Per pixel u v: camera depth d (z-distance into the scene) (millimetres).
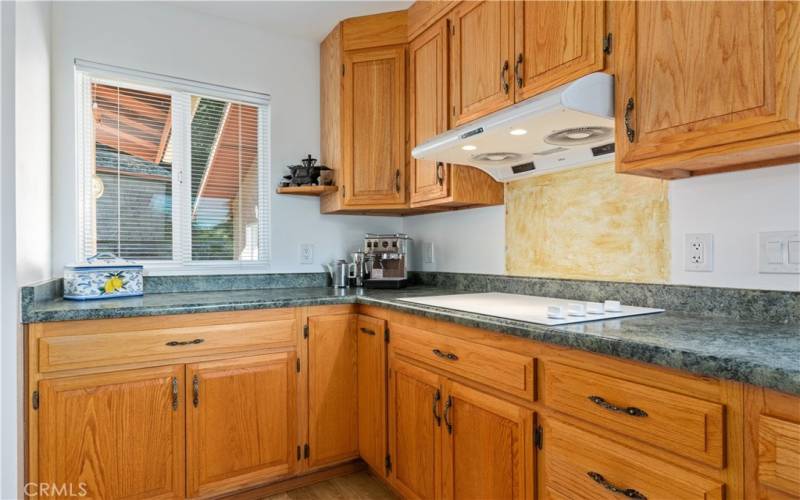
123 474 1667
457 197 2039
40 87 1829
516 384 1283
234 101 2506
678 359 896
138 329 1697
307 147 2678
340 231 2760
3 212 1484
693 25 1118
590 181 1776
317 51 2717
